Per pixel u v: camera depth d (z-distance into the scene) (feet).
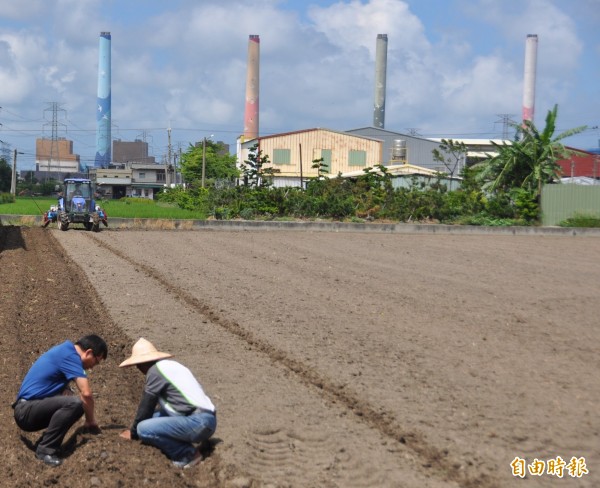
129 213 149.48
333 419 27.07
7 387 29.84
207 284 58.95
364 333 41.50
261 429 25.81
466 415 27.66
